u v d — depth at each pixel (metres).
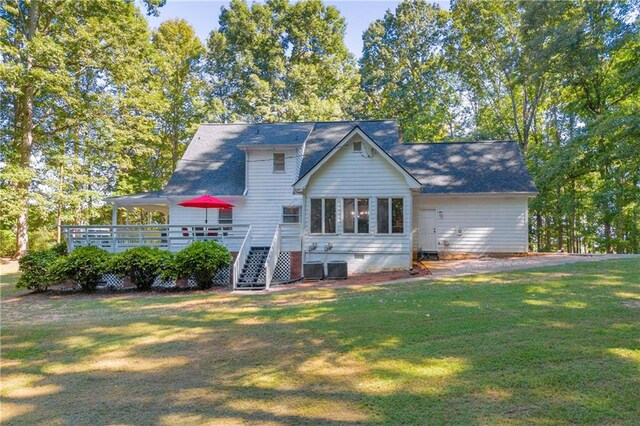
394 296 9.90
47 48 20.56
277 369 5.39
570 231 28.25
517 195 17.28
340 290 11.67
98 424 4.09
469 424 3.77
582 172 22.58
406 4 36.34
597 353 5.36
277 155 18.77
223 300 11.09
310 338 6.68
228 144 21.44
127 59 23.61
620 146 19.05
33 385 5.20
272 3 39.28
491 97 30.16
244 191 18.45
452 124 34.53
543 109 29.61
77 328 8.14
